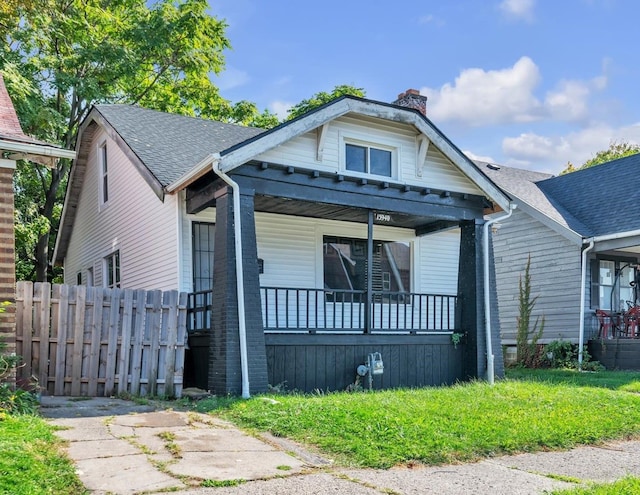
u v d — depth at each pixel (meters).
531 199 17.64
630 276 17.00
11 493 3.97
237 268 8.95
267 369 9.35
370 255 10.80
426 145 11.24
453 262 14.47
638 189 16.73
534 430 6.70
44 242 20.47
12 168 7.58
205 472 4.88
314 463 5.36
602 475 5.41
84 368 8.41
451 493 4.63
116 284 13.84
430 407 7.43
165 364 8.66
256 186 9.45
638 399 9.02
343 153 10.52
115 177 13.99
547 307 16.56
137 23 20.80
